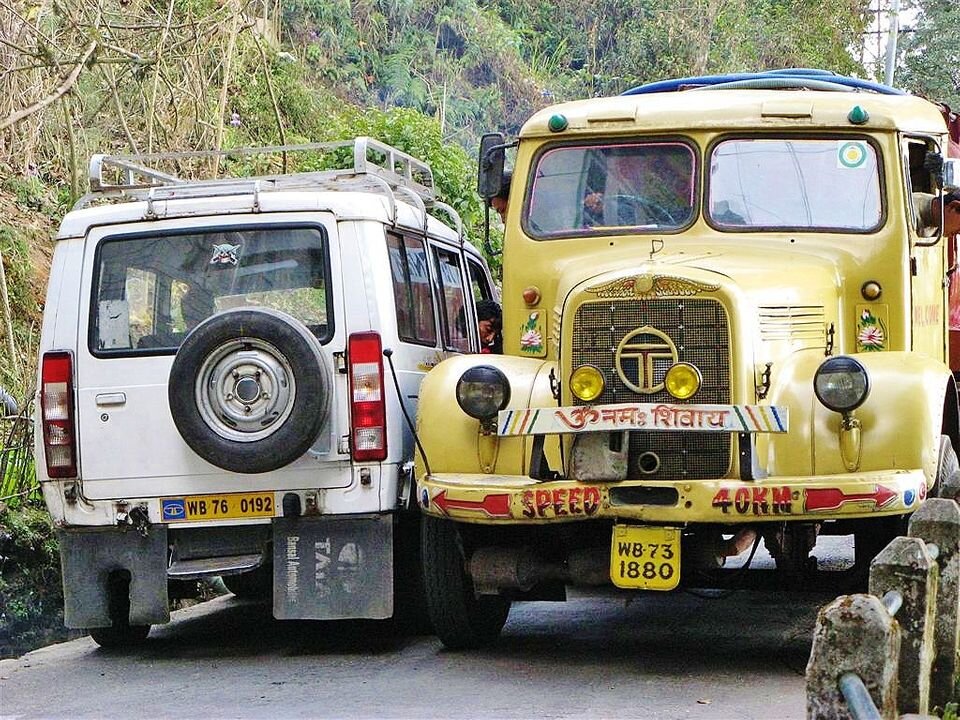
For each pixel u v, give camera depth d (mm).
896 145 11375
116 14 20453
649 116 11711
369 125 21328
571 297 9969
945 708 7926
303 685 10039
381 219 11414
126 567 11273
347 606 10961
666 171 11688
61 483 11328
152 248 11430
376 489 10945
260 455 10648
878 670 6105
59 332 11422
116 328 11375
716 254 11086
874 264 11195
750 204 11484
